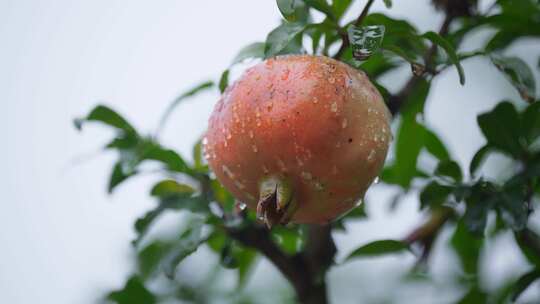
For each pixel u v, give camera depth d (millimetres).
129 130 781
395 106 754
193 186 802
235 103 656
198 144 789
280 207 644
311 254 769
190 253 742
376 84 741
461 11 786
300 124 642
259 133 646
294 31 683
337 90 650
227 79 720
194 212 757
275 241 807
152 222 766
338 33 702
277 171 649
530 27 792
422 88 766
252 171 654
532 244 761
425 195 761
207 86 774
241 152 652
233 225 752
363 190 662
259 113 647
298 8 736
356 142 648
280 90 649
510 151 758
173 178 788
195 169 779
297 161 645
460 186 752
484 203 741
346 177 650
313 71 655
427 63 739
